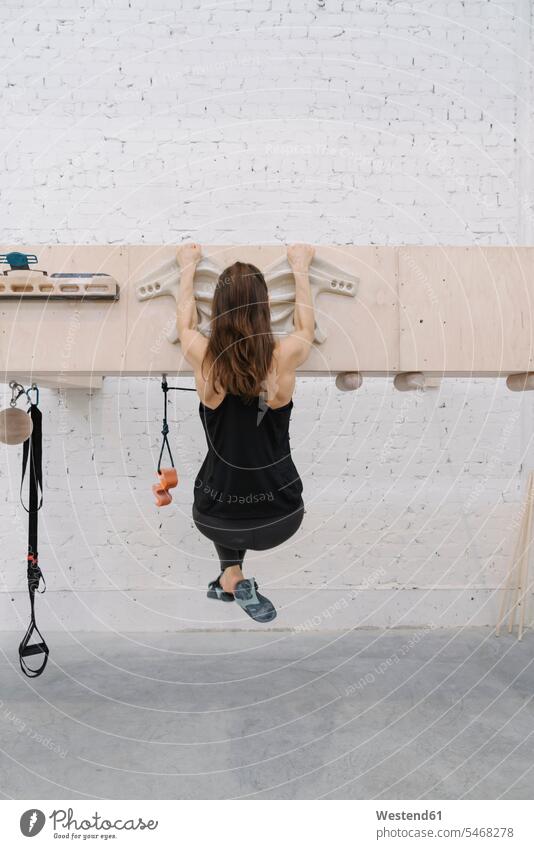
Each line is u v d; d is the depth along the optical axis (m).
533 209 3.68
